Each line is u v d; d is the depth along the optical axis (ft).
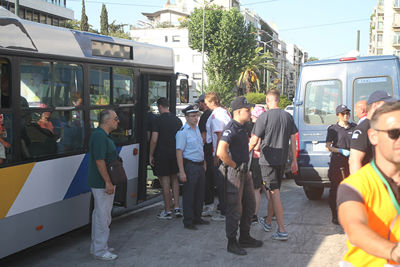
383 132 6.64
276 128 19.57
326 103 26.27
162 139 23.72
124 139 23.25
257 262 17.15
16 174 15.98
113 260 17.62
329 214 24.58
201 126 25.85
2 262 17.54
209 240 20.13
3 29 15.55
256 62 204.23
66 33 18.90
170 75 28.27
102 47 21.33
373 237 6.17
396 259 5.94
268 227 21.43
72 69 19.16
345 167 21.58
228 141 17.58
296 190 32.14
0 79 15.57
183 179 21.84
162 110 24.07
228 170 18.03
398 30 241.35
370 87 25.55
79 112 19.58
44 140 17.48
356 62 25.82
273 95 20.02
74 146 19.27
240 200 18.28
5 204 15.49
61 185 18.35
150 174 28.40
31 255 18.44
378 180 6.84
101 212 17.78
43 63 17.46
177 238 20.49
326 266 16.60
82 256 18.25
